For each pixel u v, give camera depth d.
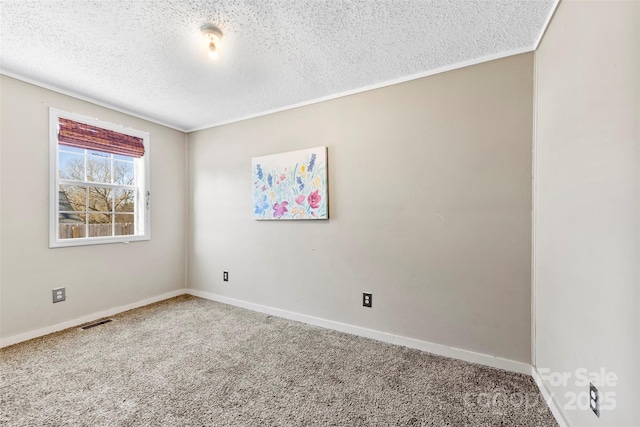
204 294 3.44
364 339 2.34
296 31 1.67
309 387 1.68
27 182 2.27
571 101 1.30
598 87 1.09
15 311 2.21
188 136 3.59
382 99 2.31
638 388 0.87
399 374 1.82
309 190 2.62
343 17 1.55
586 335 1.17
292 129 2.77
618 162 0.96
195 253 3.53
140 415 1.44
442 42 1.78
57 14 1.52
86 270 2.64
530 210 1.80
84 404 1.51
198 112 2.99
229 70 2.13
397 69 2.11
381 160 2.31
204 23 1.60
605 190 1.04
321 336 2.39
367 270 2.38
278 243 2.86
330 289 2.56
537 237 1.73
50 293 2.40
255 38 1.74
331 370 1.86
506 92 1.87
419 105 2.16
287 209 2.75
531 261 1.80
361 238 2.40
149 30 1.66
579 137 1.23
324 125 2.58
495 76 1.90
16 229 2.21
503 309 1.88
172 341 2.27
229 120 3.20
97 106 2.71
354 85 2.37
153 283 3.24
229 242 3.22
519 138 1.83
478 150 1.96
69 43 1.79
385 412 1.47
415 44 1.80
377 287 2.34
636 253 0.87
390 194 2.28
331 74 2.19
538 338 1.71
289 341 2.29
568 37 1.33
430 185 2.12
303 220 2.70
